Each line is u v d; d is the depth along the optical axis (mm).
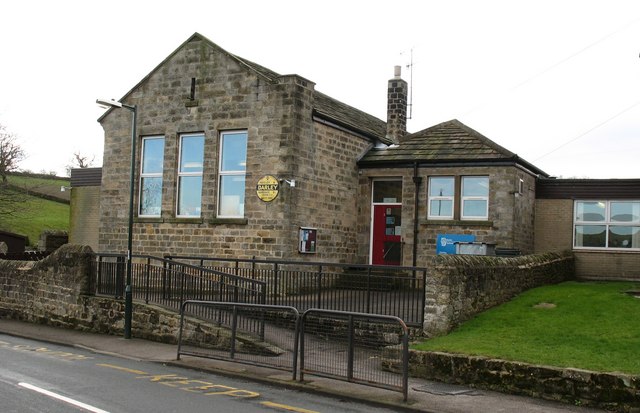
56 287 17453
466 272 13125
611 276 21047
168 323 14648
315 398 9469
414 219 20484
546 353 10414
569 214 21594
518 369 9789
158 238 20172
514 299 14898
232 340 11781
